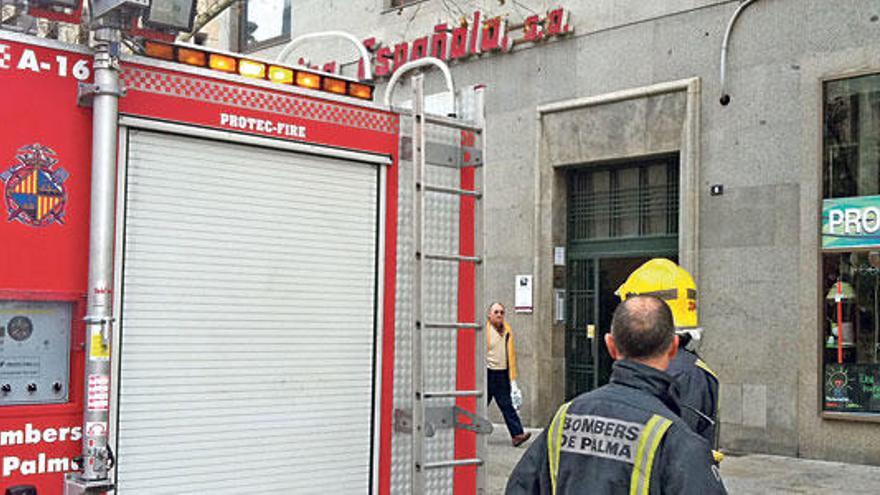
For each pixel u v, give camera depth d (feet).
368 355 15.24
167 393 13.05
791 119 33.81
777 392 33.73
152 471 12.87
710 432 12.87
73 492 11.85
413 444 15.20
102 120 12.25
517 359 41.98
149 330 12.91
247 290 13.94
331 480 14.73
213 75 13.67
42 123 12.07
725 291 35.22
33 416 11.82
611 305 40.47
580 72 40.11
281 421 14.20
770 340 33.99
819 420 32.73
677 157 38.17
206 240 13.56
